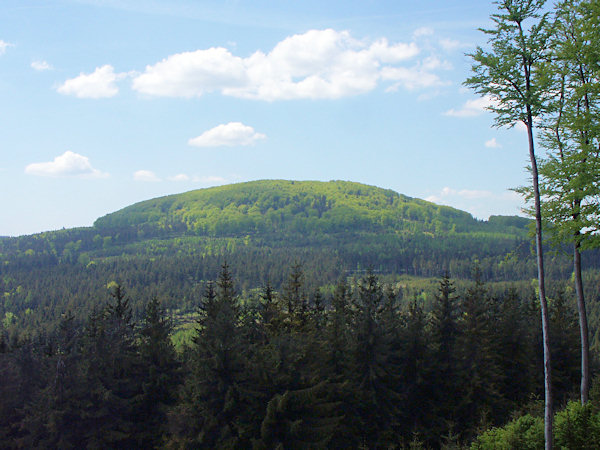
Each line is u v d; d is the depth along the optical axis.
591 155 21.67
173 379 37.19
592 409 21.33
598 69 21.05
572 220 22.00
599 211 21.08
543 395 45.88
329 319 44.81
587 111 21.59
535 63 19.31
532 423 22.03
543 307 18.94
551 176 22.52
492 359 41.88
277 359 27.19
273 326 40.69
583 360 23.14
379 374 35.06
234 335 28.36
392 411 35.31
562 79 22.00
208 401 26.64
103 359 35.06
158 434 34.03
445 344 41.88
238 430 25.38
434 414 37.53
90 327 45.66
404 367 38.59
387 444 34.41
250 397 26.09
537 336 51.41
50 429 30.47
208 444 25.81
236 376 26.95
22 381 36.34
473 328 42.59
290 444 25.06
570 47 21.20
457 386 39.00
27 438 31.12
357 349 36.12
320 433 25.77
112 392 34.41
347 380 33.69
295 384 27.20
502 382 43.62
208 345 27.38
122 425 32.94
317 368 32.56
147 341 40.09
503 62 18.55
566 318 60.47
